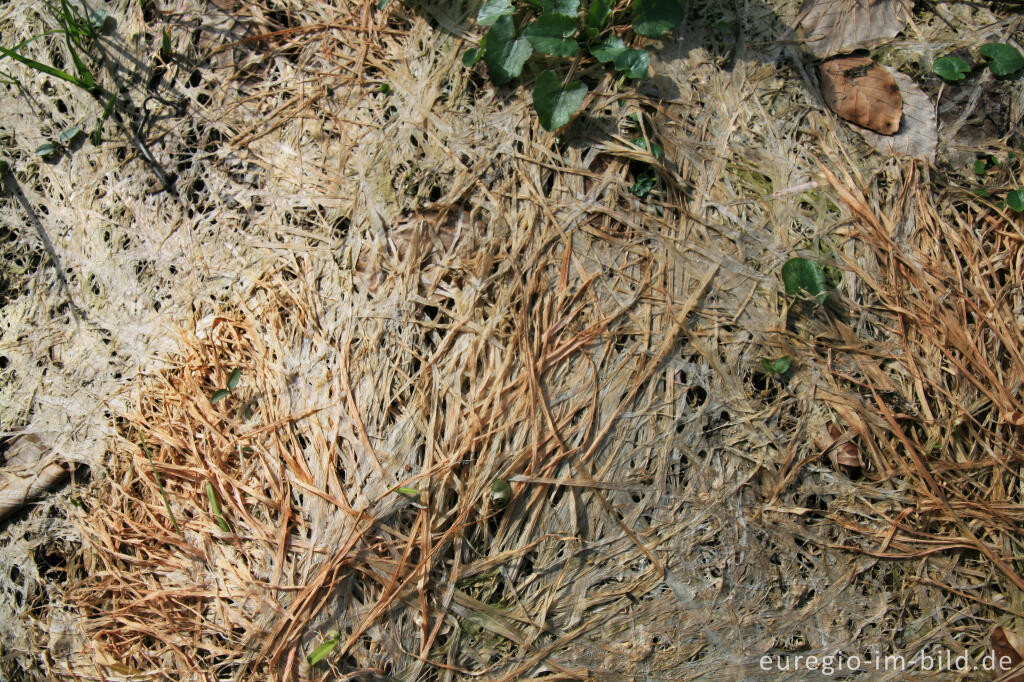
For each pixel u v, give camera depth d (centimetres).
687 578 62
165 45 71
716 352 64
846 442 64
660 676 62
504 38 67
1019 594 63
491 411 62
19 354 69
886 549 63
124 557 63
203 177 69
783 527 63
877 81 69
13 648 64
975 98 70
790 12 71
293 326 65
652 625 62
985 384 65
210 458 63
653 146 67
